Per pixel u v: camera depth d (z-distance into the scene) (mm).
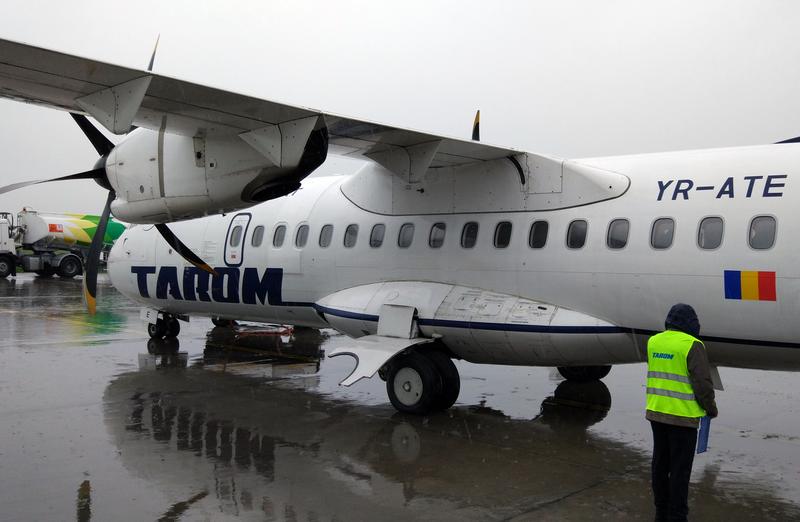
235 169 8031
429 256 9086
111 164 9188
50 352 12953
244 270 11398
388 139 7852
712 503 5602
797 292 6477
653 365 4934
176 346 13883
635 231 7461
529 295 8211
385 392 9672
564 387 10133
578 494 5738
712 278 6910
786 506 5539
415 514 5270
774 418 8484
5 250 34969
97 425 7730
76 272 36719
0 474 6070
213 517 5164
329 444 7094
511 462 6578
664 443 4949
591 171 7898
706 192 7145
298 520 5125
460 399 9297
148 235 13156
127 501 5457
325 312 9945
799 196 6602
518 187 8430
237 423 7883
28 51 5496
